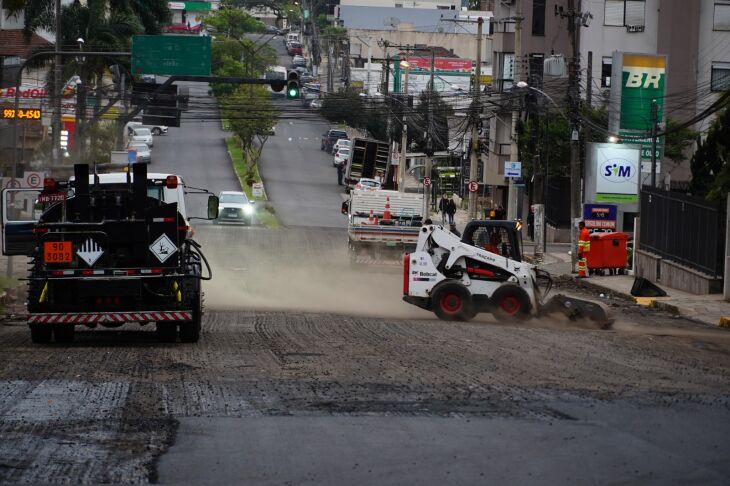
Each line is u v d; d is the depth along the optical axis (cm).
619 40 12744
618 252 7319
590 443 1677
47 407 2017
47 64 12556
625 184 9000
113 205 3041
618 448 1641
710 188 7600
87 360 2753
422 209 7988
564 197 12025
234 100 18125
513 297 4241
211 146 19950
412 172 19325
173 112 10719
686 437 1734
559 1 13225
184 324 3177
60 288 3059
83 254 3017
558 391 2225
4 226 4612
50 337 3194
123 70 12706
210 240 9425
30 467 1520
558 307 4247
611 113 9356
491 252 4312
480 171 15538
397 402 2073
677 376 2541
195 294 3139
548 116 11262
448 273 4300
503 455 1593
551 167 11931
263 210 12950
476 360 2786
